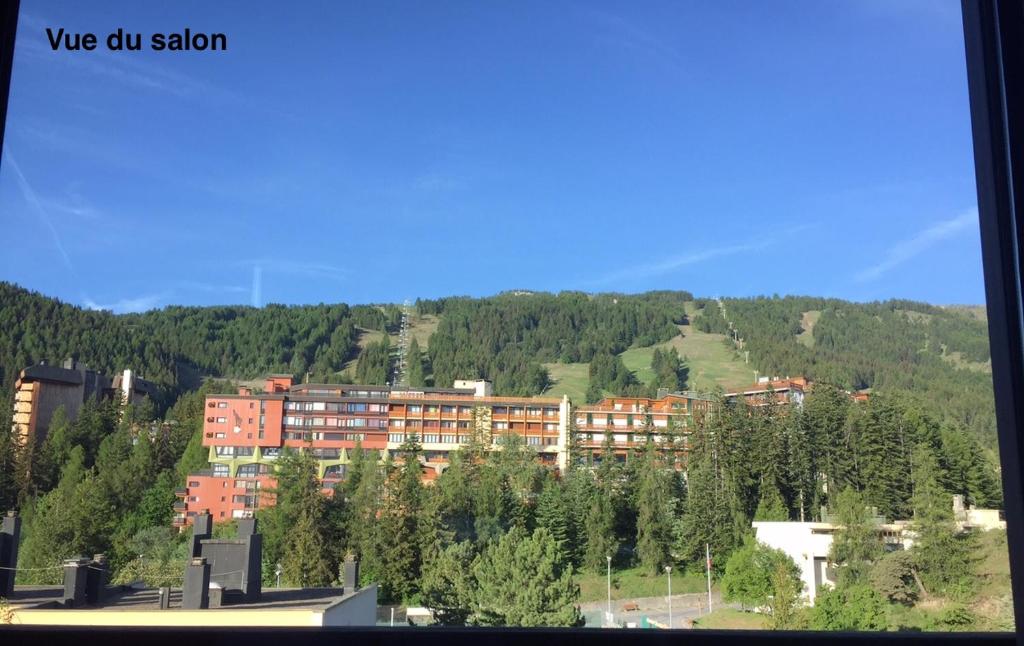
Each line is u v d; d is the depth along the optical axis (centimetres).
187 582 866
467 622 915
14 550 912
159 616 833
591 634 172
